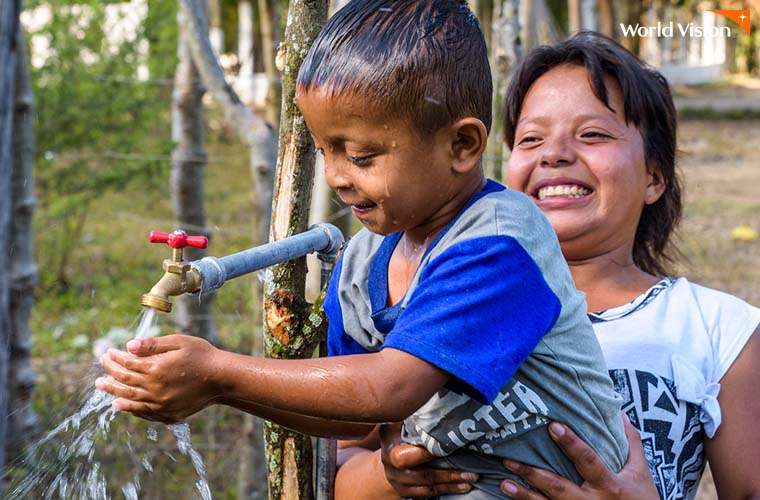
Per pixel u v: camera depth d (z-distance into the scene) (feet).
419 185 4.34
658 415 5.91
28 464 9.30
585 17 20.43
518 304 4.34
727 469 5.97
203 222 17.22
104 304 22.13
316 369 4.20
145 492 13.52
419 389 4.19
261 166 11.63
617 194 6.15
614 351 6.04
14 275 13.71
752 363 6.02
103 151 23.67
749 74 70.28
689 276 24.98
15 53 9.41
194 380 4.17
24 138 13.69
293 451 5.60
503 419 4.63
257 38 47.44
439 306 4.27
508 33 13.57
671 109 6.55
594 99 6.18
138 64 24.26
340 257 5.22
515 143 6.47
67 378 17.31
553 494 4.75
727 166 41.14
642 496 5.03
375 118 4.20
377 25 4.26
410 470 5.02
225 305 19.66
